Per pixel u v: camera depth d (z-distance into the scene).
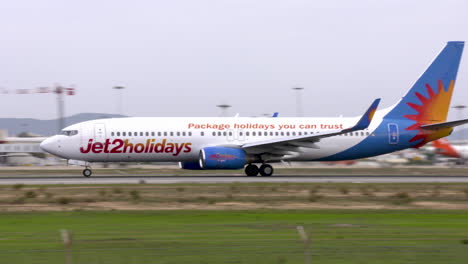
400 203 110.69
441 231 73.25
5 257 55.94
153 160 178.88
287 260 55.09
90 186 138.50
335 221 84.62
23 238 67.06
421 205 108.62
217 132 179.12
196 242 63.06
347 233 71.00
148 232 70.62
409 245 62.31
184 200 111.69
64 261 54.22
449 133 190.62
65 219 86.06
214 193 123.75
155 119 178.88
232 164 169.88
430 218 88.94
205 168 170.12
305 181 157.38
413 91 189.12
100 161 175.62
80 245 61.47
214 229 73.56
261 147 174.12
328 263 53.97
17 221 83.94
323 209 100.88
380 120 187.38
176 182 150.75
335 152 184.88
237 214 92.56
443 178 176.00
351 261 54.88
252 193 124.50
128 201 110.12
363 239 66.31
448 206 107.56
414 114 189.50
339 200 114.19
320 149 183.88
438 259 55.88
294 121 185.62
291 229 73.56
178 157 178.62
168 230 72.31
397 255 57.16
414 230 74.19
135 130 174.50
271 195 121.00
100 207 102.31
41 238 67.00
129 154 174.50
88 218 87.31
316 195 121.56
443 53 189.25
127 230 72.88
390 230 74.00
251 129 181.50
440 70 189.38
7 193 122.88
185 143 176.75
